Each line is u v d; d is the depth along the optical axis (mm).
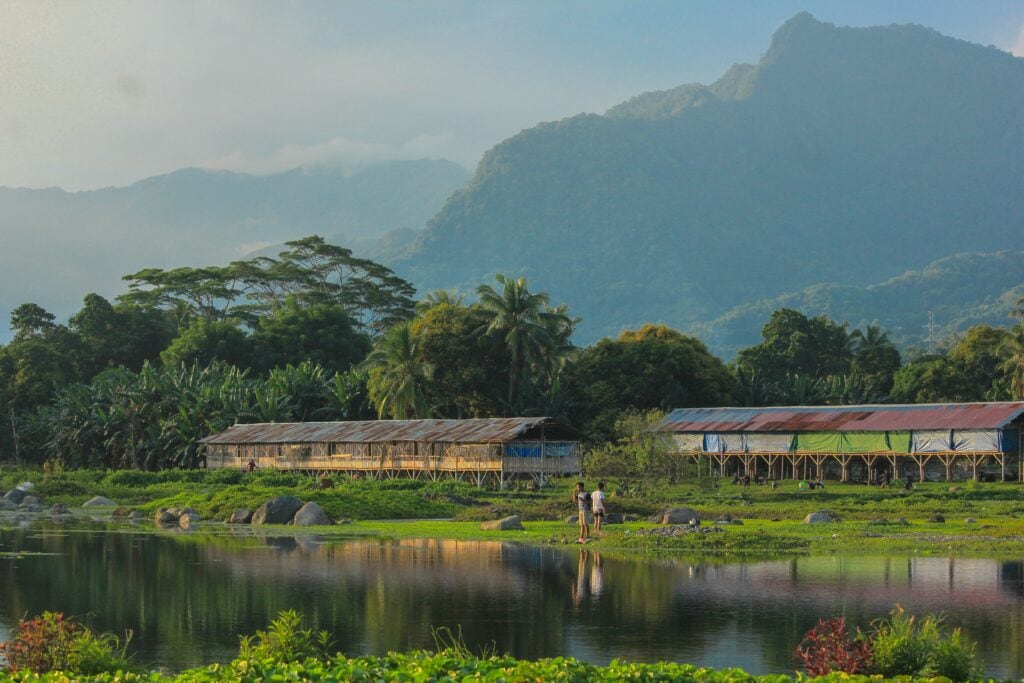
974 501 64250
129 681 16578
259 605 27359
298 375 110438
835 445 89938
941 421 85562
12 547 43062
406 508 60312
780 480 92125
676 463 67438
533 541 43938
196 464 101188
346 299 175250
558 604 26938
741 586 29859
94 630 24297
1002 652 21000
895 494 68750
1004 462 84062
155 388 107125
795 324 156250
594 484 65375
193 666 20688
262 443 92688
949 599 27328
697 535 42062
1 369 127062
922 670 17375
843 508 58094
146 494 78875
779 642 22156
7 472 104750
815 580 30969
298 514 55469
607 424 97688
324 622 24750
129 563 36938
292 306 151000
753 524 49719
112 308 150875
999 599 27281
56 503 73438
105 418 107000
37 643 18578
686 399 104750
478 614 25625
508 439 77938
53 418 113812
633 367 103688
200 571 34344
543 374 105312
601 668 16875
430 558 37562
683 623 24328
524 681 15820
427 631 23641
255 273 172625
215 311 174000
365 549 41188
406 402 101438
